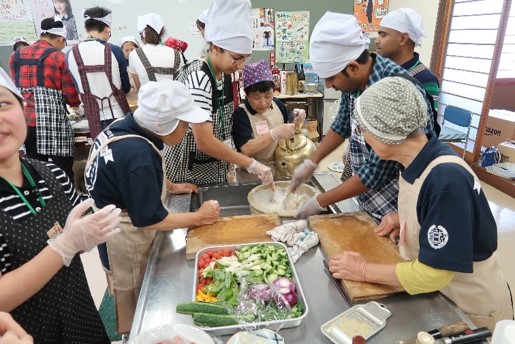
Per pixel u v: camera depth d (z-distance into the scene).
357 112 0.91
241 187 1.70
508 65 4.05
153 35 3.26
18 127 0.83
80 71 2.74
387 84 0.88
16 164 0.90
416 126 0.87
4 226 0.83
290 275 1.05
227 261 1.08
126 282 1.40
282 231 1.23
